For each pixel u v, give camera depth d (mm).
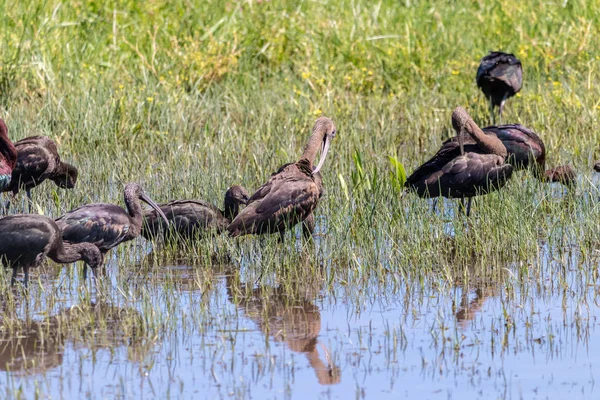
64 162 16062
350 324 10242
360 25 24375
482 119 19531
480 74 19156
